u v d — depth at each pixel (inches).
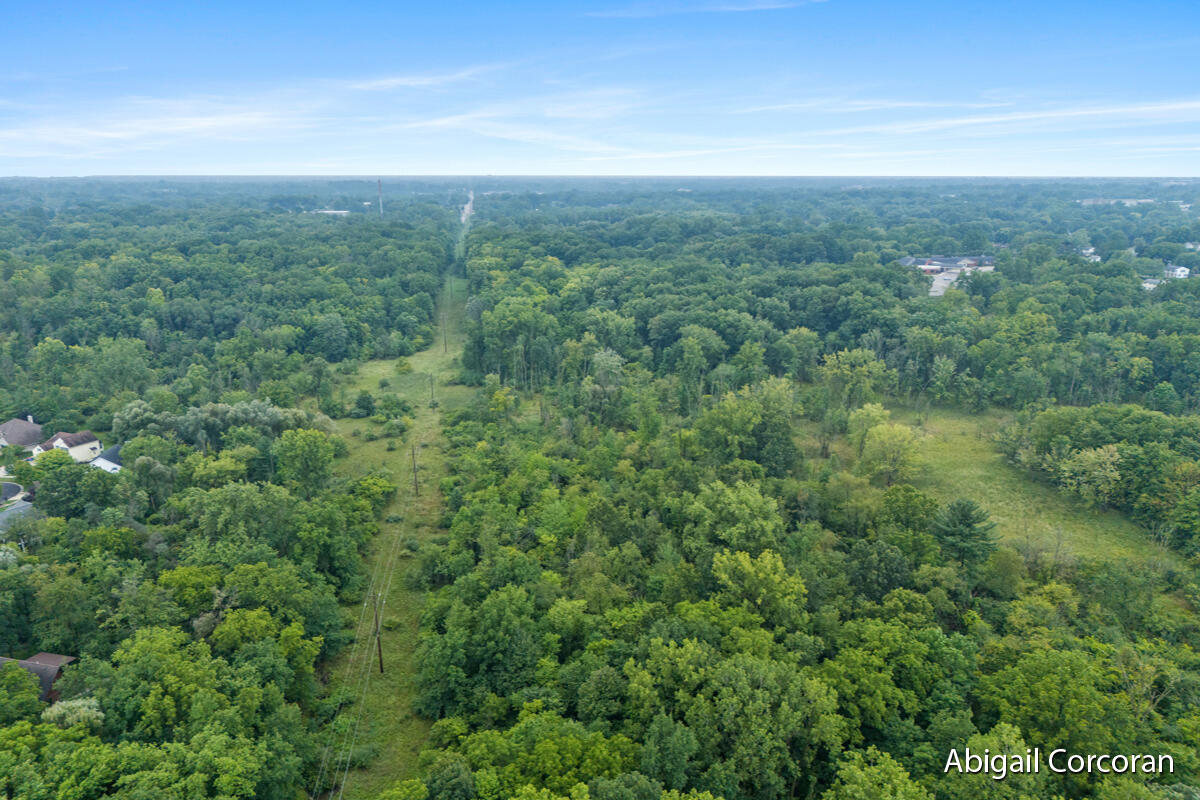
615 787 1674.5
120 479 3201.3
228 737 1854.1
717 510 3026.6
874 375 4899.1
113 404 4601.4
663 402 4864.7
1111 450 3607.3
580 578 2704.2
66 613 2326.5
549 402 5113.2
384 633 2810.0
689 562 2893.7
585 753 1852.9
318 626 2608.3
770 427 3882.9
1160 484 3447.3
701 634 2267.5
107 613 2383.1
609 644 2336.4
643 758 1823.3
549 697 2214.6
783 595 2450.8
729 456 3784.5
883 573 2583.7
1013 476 4042.8
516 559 2758.4
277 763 1962.4
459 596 2637.8
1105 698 1918.1
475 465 3831.2
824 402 4731.8
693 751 1839.3
